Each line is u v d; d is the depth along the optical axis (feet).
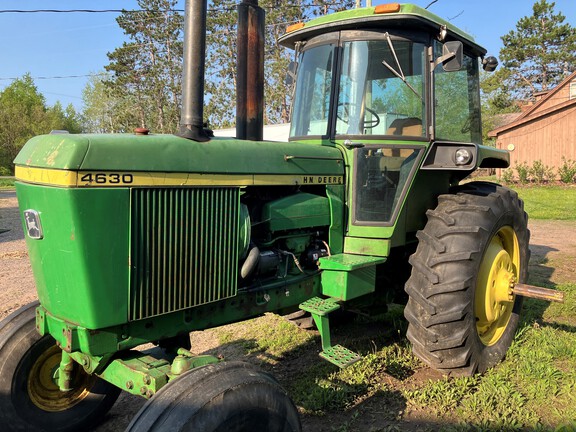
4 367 8.49
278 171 9.33
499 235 12.80
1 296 18.16
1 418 8.42
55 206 6.75
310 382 10.99
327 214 10.42
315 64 11.39
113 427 9.78
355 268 9.87
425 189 12.14
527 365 11.22
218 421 6.11
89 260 6.77
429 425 9.34
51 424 9.00
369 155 10.75
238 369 6.86
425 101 11.14
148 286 7.42
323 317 9.62
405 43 10.84
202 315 8.43
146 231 7.34
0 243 30.50
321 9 93.15
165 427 5.86
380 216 10.82
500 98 140.56
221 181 8.30
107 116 174.81
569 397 9.99
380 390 10.68
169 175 7.55
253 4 9.91
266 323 15.34
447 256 10.44
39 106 145.18
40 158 6.94
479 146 13.00
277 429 6.86
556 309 15.47
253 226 9.38
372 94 10.76
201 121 8.29
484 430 8.92
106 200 6.87
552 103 85.30
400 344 13.25
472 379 10.68
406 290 10.81
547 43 142.31
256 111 10.11
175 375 6.81
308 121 11.57
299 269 10.02
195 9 7.91
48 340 8.97
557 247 26.99
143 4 113.50
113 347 7.32
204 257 8.13
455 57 10.54
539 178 69.46
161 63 115.75
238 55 9.98
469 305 10.43
